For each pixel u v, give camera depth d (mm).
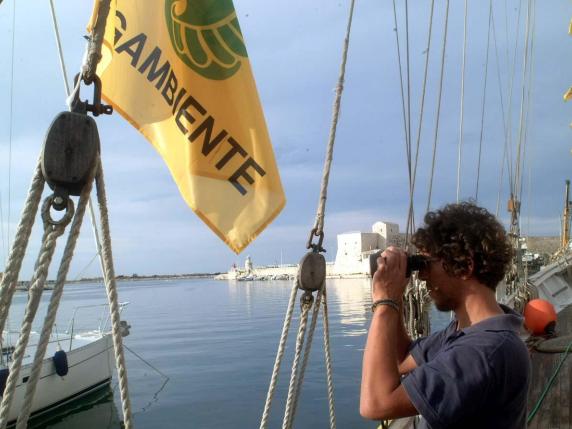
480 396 1458
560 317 9656
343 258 115562
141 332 31641
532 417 4684
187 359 20562
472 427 1486
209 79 2646
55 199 1419
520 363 1525
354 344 22516
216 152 2604
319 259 2311
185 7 2664
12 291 1399
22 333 1380
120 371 1670
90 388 13156
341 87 2555
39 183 1435
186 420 11953
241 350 22344
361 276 108188
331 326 30094
